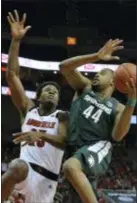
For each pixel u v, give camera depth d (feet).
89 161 14.34
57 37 73.31
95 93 15.84
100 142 15.10
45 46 77.25
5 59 65.72
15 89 16.60
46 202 16.21
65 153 16.47
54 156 16.12
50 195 16.30
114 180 61.77
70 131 15.53
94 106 15.47
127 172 67.46
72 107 15.96
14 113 79.15
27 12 72.18
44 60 78.84
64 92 74.79
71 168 13.98
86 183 13.79
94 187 14.83
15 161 15.26
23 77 76.23
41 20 73.97
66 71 15.67
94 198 13.65
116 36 74.79
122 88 14.26
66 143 15.83
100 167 14.66
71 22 73.36
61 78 75.56
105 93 15.85
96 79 15.93
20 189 15.92
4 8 68.13
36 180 16.01
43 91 16.67
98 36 73.56
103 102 15.55
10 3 68.64
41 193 16.14
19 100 16.79
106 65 70.79
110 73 16.07
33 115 16.65
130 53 72.90
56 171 16.33
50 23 74.08
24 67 73.67
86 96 15.76
